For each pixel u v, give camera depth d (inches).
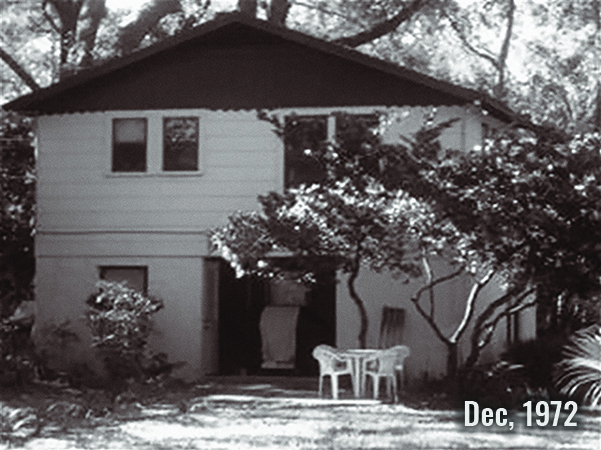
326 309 1051.9
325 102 1034.1
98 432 660.7
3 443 610.2
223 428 682.8
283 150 1040.2
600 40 1771.7
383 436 643.5
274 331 1052.5
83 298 1067.3
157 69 1064.8
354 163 832.9
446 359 994.7
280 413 765.9
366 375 936.3
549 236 806.5
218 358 1075.3
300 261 874.8
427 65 1745.8
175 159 1060.5
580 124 1457.9
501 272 877.2
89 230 1069.1
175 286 1053.2
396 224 830.5
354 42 1581.0
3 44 1733.5
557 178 803.4
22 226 1138.7
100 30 1715.1
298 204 852.6
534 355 904.3
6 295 1165.7
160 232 1057.5
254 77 1048.8
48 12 1768.0
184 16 1628.9
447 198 793.6
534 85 1798.7
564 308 1103.0
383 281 1011.9
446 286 999.6
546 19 1824.6
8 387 925.8
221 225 1046.4
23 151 1206.9
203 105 1055.0
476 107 971.3
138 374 976.9
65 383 974.4
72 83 1059.3
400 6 1617.9
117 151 1071.0
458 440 625.6
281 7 1644.9
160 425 697.0
